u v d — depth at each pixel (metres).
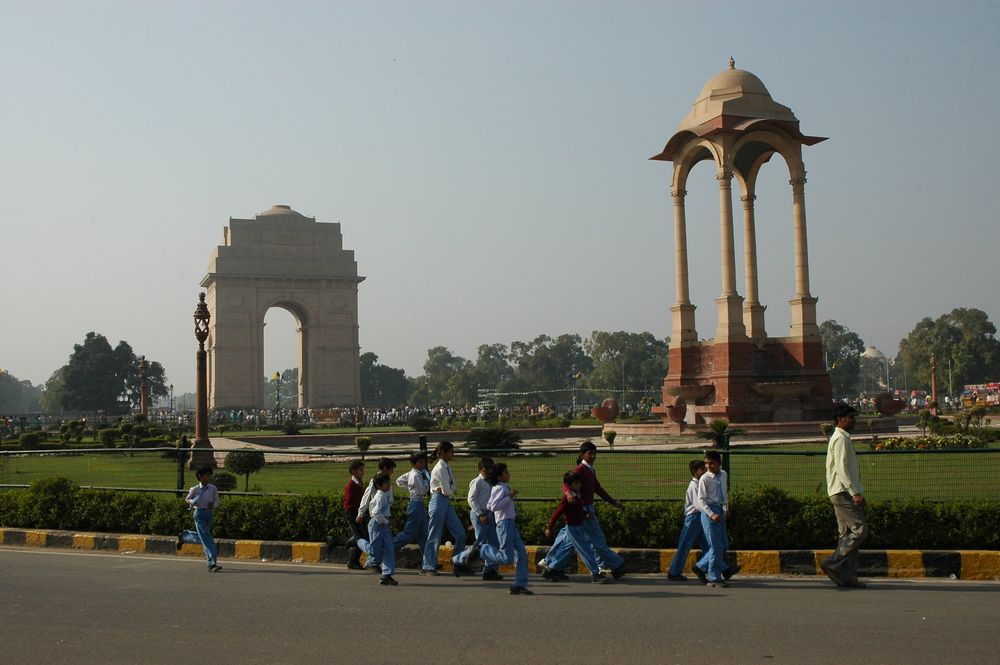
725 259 49.53
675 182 52.31
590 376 196.62
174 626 12.58
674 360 52.09
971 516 17.19
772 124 49.75
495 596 14.83
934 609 13.37
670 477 24.89
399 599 14.55
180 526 21.02
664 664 10.49
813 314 50.38
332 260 123.31
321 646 11.45
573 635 11.91
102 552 20.55
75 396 153.50
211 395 119.62
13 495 23.23
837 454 15.29
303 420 100.00
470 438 41.75
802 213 50.25
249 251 119.81
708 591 15.09
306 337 126.75
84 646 11.53
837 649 11.02
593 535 16.22
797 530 17.62
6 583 16.05
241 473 29.50
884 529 17.41
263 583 16.19
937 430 49.12
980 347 172.88
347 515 17.81
